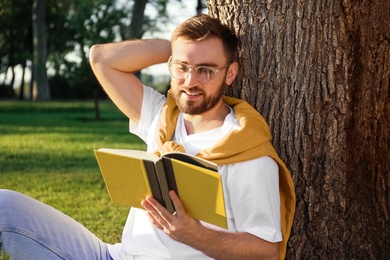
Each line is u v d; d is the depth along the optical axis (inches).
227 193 106.3
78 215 225.0
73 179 291.9
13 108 948.0
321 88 123.3
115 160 101.8
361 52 123.6
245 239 103.3
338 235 128.4
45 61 1391.5
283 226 112.7
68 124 649.6
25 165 333.4
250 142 107.0
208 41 108.3
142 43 125.6
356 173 127.3
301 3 121.6
